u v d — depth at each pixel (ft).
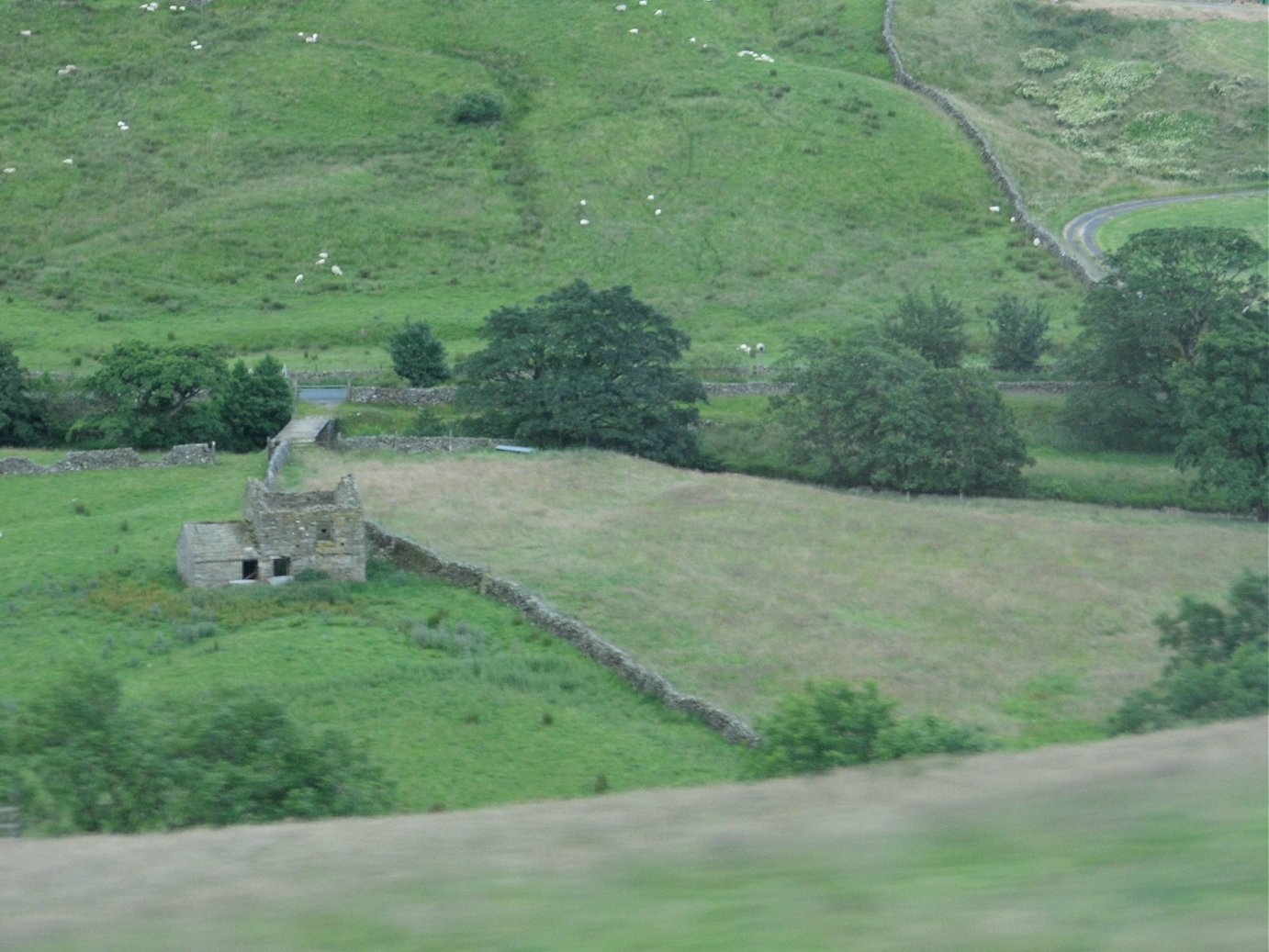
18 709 230.07
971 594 327.88
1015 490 478.59
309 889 74.90
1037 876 68.54
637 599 322.14
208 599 317.63
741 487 439.63
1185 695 199.21
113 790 158.61
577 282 540.52
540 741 239.30
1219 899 64.75
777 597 326.03
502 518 393.70
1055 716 243.60
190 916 71.56
